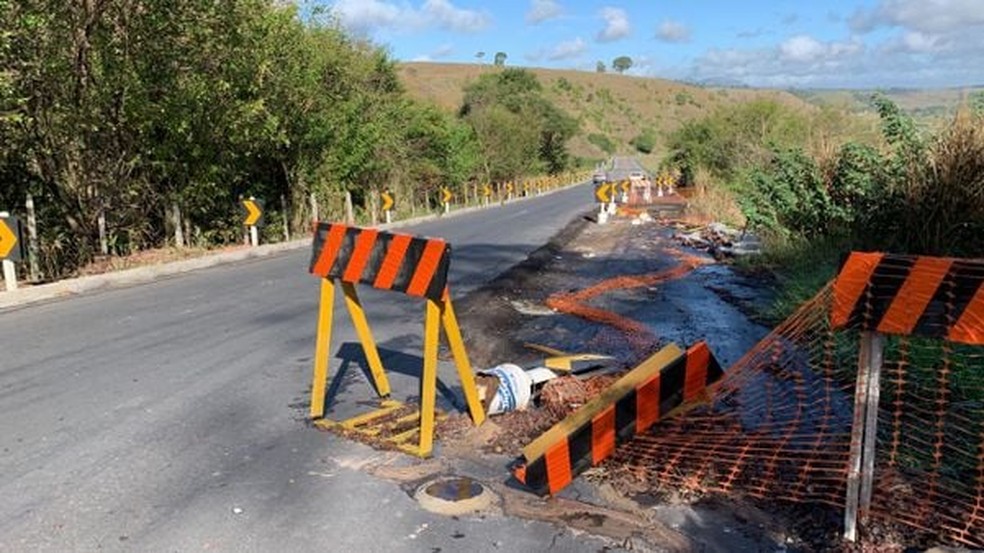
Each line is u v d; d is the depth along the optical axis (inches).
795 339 268.8
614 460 174.7
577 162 3393.2
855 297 130.2
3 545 138.9
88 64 486.9
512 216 1046.4
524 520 150.2
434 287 180.4
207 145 605.9
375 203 983.0
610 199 962.1
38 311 356.2
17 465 174.6
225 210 684.7
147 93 532.7
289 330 312.3
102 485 164.6
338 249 201.9
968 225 334.3
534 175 2144.4
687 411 194.2
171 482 166.4
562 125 2694.4
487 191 1501.0
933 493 156.6
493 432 196.7
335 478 169.2
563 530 146.2
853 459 138.6
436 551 138.1
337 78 847.1
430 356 182.2
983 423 189.3
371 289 406.6
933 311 124.1
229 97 587.2
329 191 857.5
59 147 494.9
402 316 340.5
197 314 346.9
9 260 387.9
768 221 483.8
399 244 187.9
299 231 803.4
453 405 217.9
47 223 508.4
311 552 137.3
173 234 612.4
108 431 196.2
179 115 552.7
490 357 276.4
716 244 603.5
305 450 185.0
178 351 277.9
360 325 220.4
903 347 207.0
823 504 153.1
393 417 208.4
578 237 730.8
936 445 172.9
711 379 198.4
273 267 526.0
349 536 143.3
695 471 169.2
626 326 326.6
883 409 203.6
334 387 235.6
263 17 621.0
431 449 184.4
